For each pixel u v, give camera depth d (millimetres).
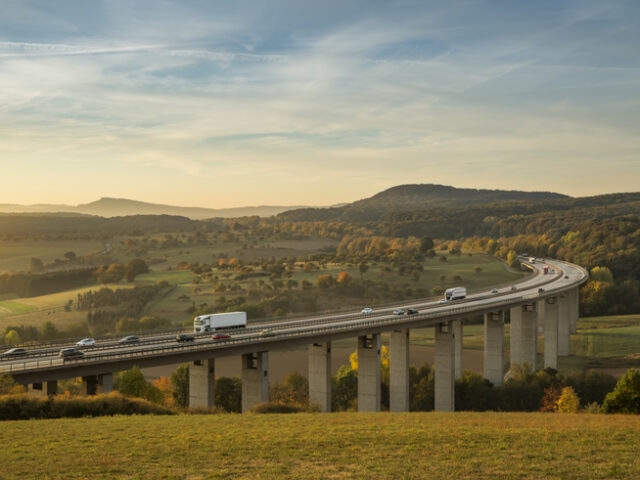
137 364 65812
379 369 90938
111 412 52969
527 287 167000
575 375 114000
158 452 35312
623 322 196250
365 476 30328
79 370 61125
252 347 76812
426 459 33812
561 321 155250
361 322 90938
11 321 199750
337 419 50406
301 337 81188
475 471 31344
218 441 38469
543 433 41312
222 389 97250
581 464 32562
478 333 178000
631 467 31953
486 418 51969
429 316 97500
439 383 102375
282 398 96562
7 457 33781
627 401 61031
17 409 49594
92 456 34188
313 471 31281
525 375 114125
